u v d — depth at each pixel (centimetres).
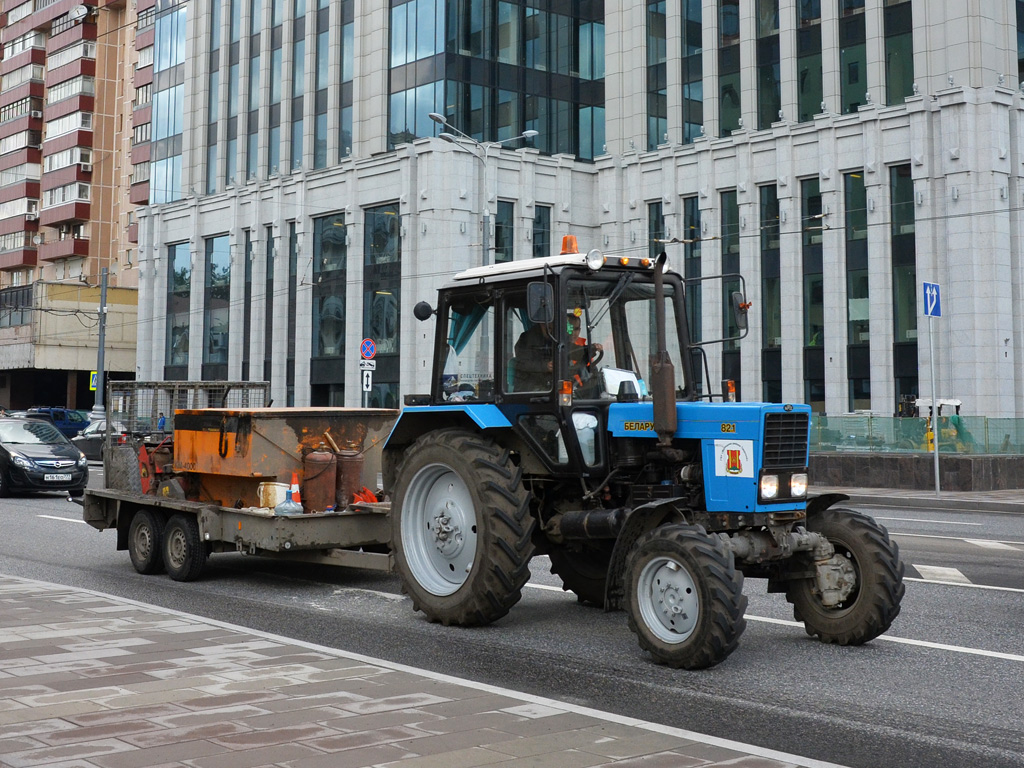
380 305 3922
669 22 3788
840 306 3216
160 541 1142
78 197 6950
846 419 2628
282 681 613
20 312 6103
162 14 5206
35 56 7319
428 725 525
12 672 633
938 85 3066
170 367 4975
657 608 721
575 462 816
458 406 884
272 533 1003
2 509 1905
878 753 525
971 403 2912
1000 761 514
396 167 3841
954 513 1961
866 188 3144
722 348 3512
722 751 491
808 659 737
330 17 4241
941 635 818
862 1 3244
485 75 3919
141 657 676
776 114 3475
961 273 2947
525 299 862
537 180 3834
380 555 978
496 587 819
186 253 4900
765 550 744
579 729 522
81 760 467
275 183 4378
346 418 1116
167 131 5134
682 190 3653
